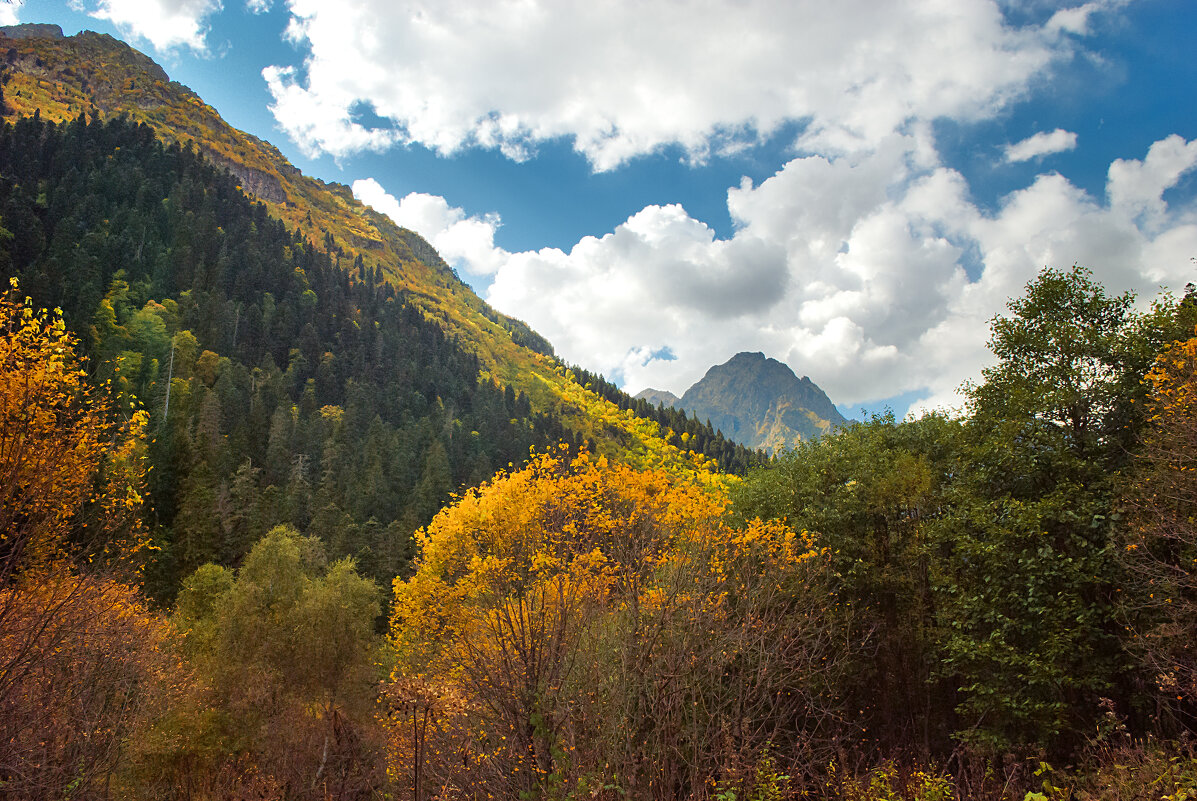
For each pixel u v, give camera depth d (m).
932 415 20.62
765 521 20.20
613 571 10.27
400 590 22.02
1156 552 11.03
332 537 51.78
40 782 7.25
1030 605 12.59
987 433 15.28
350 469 69.31
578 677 7.77
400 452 80.06
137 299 94.12
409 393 119.12
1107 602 12.17
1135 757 8.34
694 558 10.68
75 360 11.55
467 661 8.12
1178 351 10.12
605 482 13.90
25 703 7.03
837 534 17.28
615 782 6.60
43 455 6.70
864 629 16.03
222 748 20.97
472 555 17.86
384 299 171.75
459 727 7.71
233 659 25.72
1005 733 13.25
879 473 18.23
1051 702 12.23
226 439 65.69
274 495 55.72
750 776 7.79
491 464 95.38
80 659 8.35
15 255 80.38
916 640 16.28
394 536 50.56
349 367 119.81
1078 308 14.14
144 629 13.76
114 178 120.50
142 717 13.02
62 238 90.31
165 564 40.97
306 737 21.58
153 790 17.95
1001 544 13.23
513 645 7.54
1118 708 11.78
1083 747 11.53
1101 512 12.12
